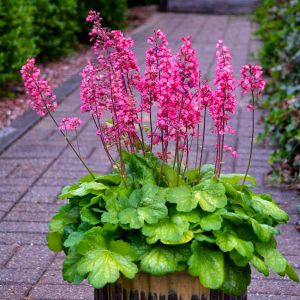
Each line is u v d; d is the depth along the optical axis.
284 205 4.66
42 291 3.52
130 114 2.74
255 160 5.61
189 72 2.59
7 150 5.96
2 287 3.56
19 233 4.25
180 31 12.12
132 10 14.98
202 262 2.45
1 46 7.46
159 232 2.47
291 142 5.27
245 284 2.52
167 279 2.50
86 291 3.52
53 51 9.50
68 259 2.51
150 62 2.71
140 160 2.74
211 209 2.51
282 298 3.46
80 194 2.64
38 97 2.80
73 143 6.15
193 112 2.69
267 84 7.62
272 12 10.48
